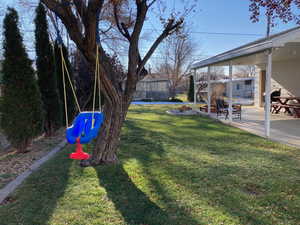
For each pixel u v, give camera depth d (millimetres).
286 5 3064
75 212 2256
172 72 23516
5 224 2076
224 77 28641
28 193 2658
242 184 2891
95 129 2730
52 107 5906
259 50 5574
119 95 3465
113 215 2205
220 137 5645
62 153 4359
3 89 4383
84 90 9062
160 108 13781
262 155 4148
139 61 3643
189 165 3598
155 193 2650
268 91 5438
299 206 2363
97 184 2887
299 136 5633
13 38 4418
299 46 6387
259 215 2199
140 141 5246
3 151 4914
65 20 2756
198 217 2164
